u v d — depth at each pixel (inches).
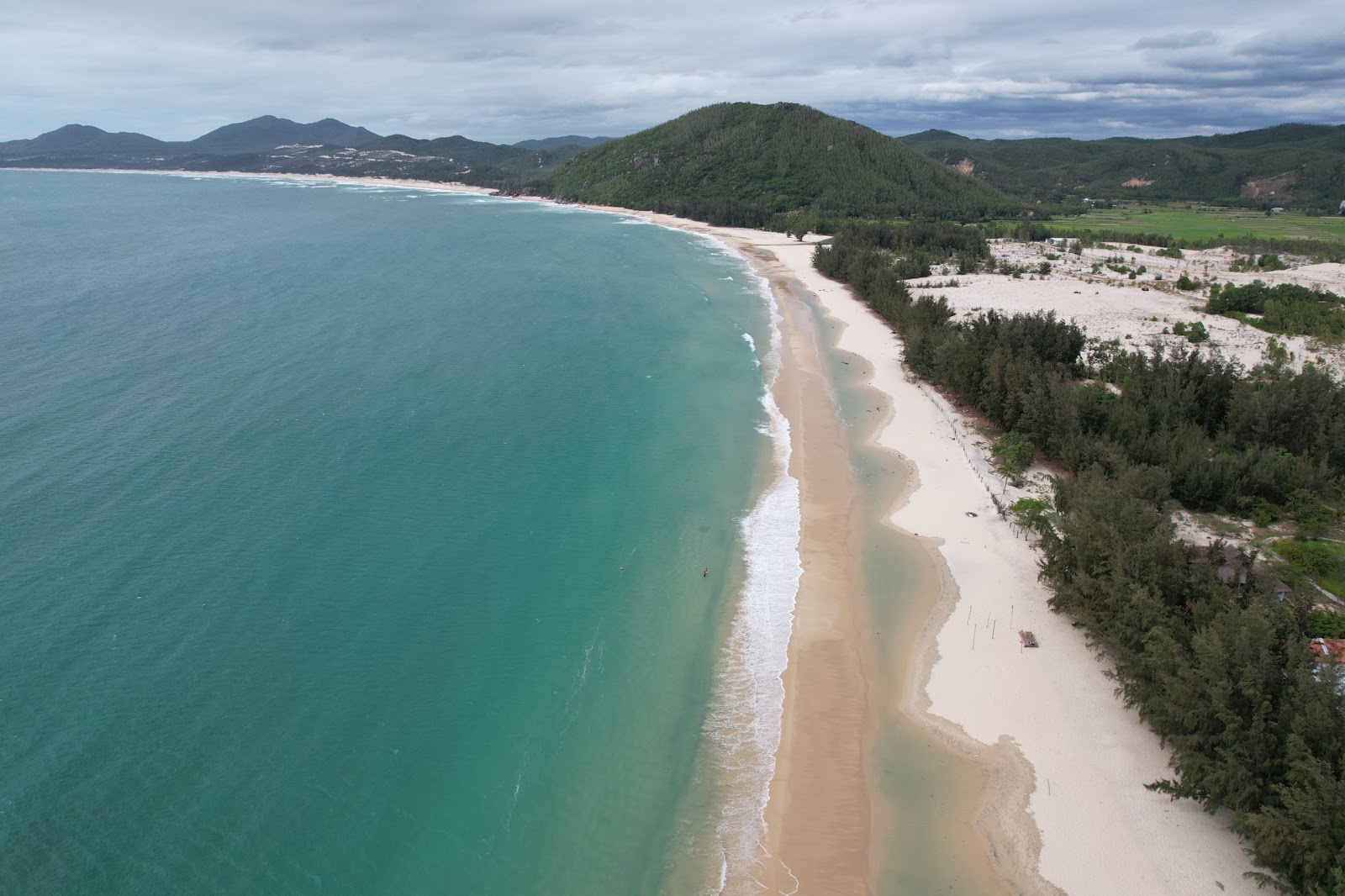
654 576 1756.9
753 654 1523.1
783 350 3442.4
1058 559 1590.8
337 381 2810.0
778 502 2085.4
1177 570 1411.2
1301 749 1027.9
